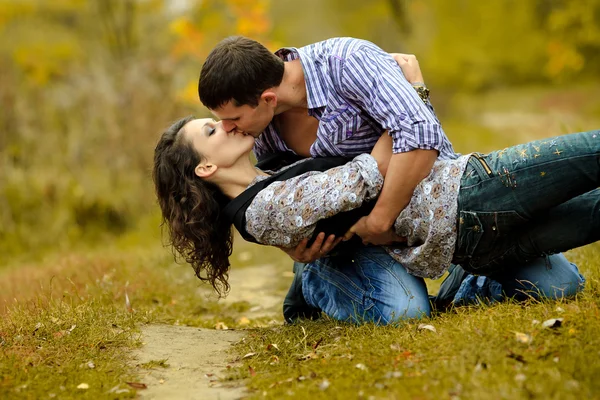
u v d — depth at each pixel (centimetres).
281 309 986
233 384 580
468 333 577
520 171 618
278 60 662
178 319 858
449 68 6881
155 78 2064
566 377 485
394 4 4234
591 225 634
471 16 6912
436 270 677
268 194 655
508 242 654
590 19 4406
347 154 678
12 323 728
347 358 586
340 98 660
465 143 3144
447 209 638
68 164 1922
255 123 666
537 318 596
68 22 3002
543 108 5222
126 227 1852
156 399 553
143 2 2720
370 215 653
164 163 684
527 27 6706
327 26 4981
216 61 644
